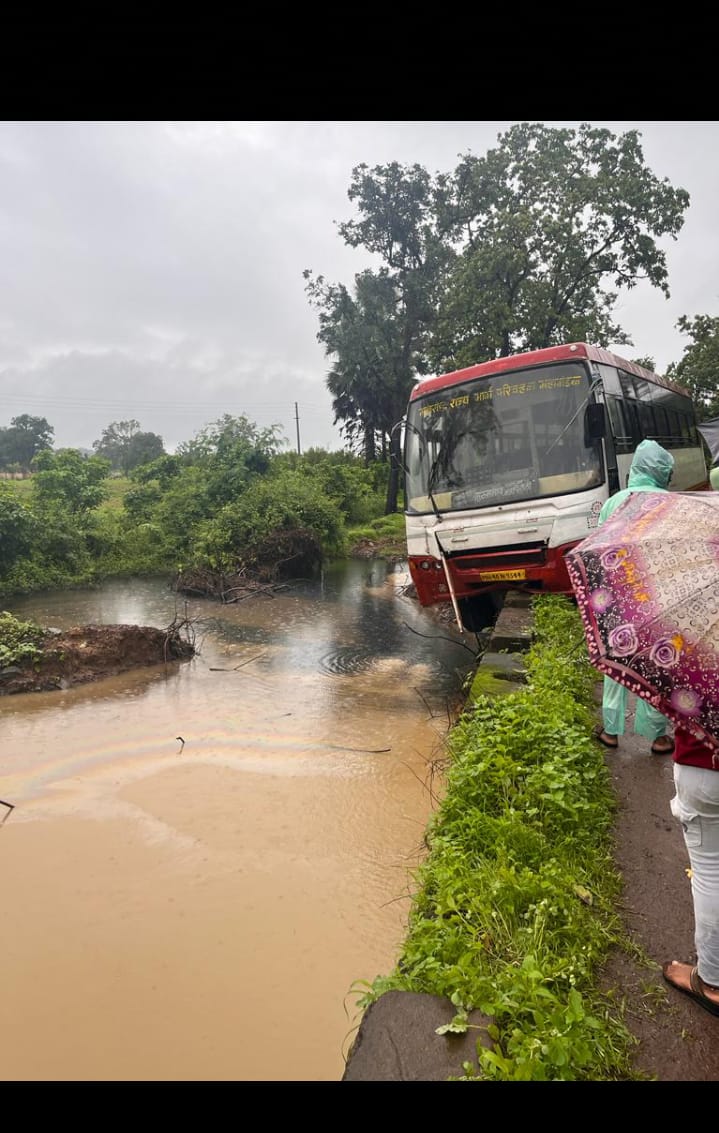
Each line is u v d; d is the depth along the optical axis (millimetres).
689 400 17188
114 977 3953
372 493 34250
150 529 22078
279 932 4305
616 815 4094
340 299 30016
